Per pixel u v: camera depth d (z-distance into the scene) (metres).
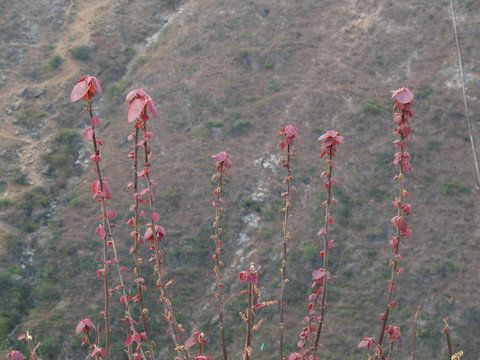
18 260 20.17
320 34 29.31
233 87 26.70
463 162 22.16
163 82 27.91
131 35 31.98
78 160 24.61
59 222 21.56
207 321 18.38
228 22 30.48
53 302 18.83
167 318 4.13
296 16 30.69
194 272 19.94
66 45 30.41
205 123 25.22
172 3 34.34
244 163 23.45
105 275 3.85
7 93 27.58
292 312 18.30
